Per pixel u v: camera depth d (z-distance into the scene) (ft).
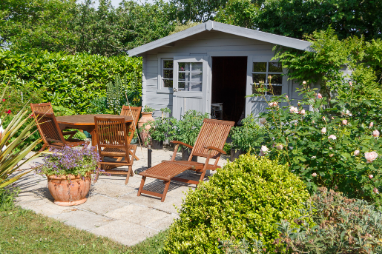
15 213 12.98
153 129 27.27
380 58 24.31
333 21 38.70
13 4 62.69
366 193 11.66
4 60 28.25
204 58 26.63
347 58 22.74
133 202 15.03
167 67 29.30
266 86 24.48
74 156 14.32
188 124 23.77
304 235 6.85
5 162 14.30
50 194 15.93
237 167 8.91
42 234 11.28
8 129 15.29
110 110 32.32
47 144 19.75
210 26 24.52
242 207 7.84
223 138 18.85
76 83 32.76
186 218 8.57
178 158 24.17
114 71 37.14
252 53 24.77
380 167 10.98
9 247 10.21
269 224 7.54
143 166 21.76
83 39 66.64
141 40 67.56
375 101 15.05
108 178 19.08
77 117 21.42
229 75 43.80
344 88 19.42
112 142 18.02
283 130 13.65
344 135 12.00
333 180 12.57
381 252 6.34
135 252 10.21
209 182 8.95
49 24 63.57
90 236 11.23
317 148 11.96
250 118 23.11
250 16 52.95
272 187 8.01
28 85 28.55
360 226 7.11
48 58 30.37
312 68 21.72
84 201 14.87
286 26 44.29
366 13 38.50
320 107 14.48
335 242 6.59
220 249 7.49
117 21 68.18
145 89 30.71
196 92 27.12
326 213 8.14
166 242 8.76
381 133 13.91
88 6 66.44
